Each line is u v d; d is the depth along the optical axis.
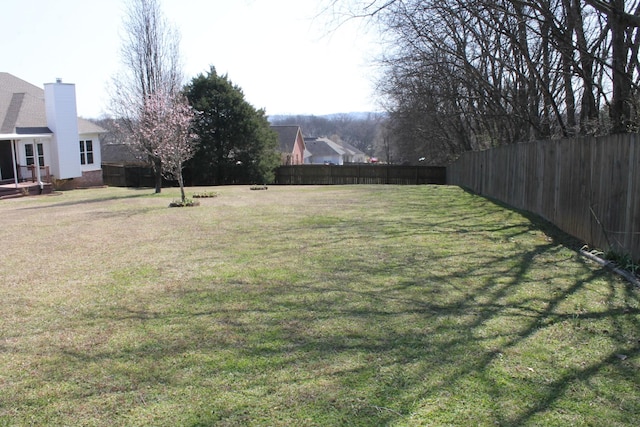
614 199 5.35
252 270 5.24
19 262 5.96
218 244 6.80
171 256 6.08
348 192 16.16
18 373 2.88
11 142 19.25
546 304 3.95
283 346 3.20
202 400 2.53
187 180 26.88
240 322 3.67
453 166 23.11
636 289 4.27
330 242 6.74
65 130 21.11
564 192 7.07
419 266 5.29
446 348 3.13
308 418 2.35
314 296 4.28
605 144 5.58
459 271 5.05
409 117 24.78
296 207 11.27
